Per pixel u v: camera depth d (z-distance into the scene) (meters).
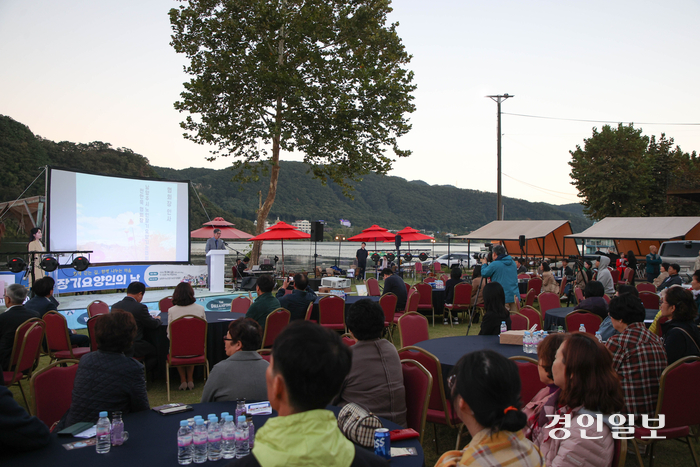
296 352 1.28
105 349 2.80
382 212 161.38
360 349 2.96
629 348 3.21
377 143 19.33
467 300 9.71
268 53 17.38
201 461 2.08
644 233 17.98
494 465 1.47
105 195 11.39
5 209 15.64
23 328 4.82
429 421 3.51
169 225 12.66
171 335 5.35
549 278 11.66
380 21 19.84
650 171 29.61
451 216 165.38
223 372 2.96
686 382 3.09
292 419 1.27
